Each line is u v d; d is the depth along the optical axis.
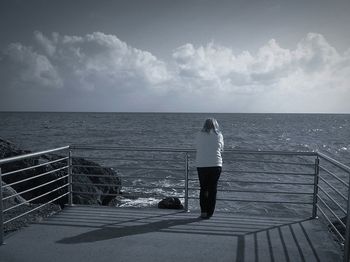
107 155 27.00
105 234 4.50
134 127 76.88
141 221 5.07
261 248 4.07
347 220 3.49
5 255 3.81
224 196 13.52
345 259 3.51
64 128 70.19
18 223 5.56
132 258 3.76
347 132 66.38
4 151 11.05
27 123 93.75
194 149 5.57
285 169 20.97
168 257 3.79
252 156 27.42
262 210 11.84
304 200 13.10
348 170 3.56
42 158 10.28
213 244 4.19
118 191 12.12
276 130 70.62
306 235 4.53
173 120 128.88
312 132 65.38
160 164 22.70
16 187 9.20
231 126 86.56
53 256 3.79
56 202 8.88
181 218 5.25
